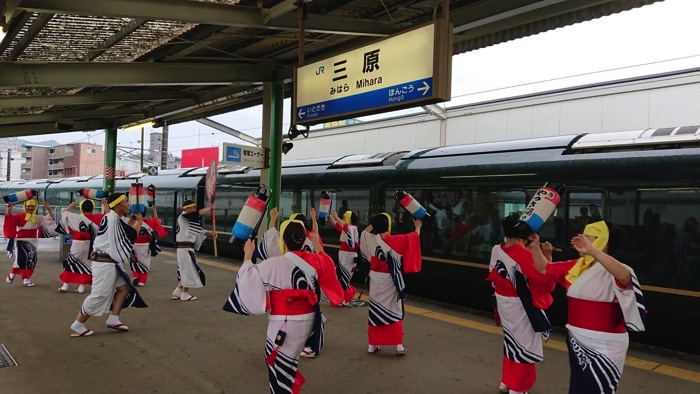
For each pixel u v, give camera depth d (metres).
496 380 4.50
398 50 5.31
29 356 4.90
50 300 7.37
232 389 4.18
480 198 7.37
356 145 24.41
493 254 4.16
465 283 7.43
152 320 6.37
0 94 10.29
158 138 51.72
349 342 5.59
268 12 6.54
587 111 16.16
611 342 3.01
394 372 4.67
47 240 15.53
